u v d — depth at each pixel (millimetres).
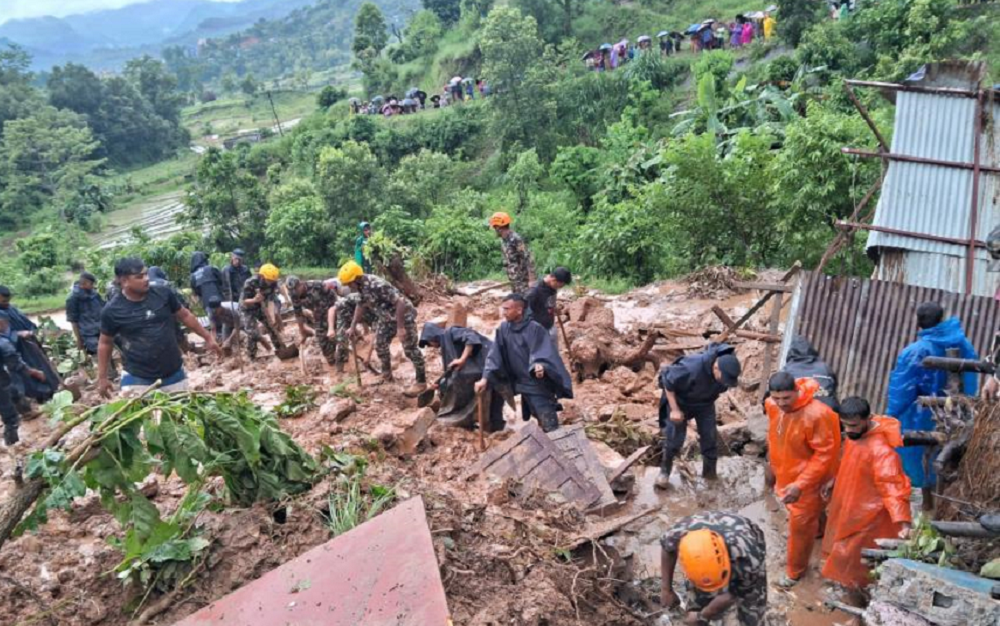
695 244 17031
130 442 4867
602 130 38750
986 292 8484
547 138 39906
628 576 5727
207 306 12375
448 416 8414
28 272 35438
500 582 4820
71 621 4781
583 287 15742
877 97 24375
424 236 24125
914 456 6410
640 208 18031
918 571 4402
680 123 28344
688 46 46812
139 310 7102
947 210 8719
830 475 5609
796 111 26469
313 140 49188
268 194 39594
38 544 5797
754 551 4383
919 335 6531
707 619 4500
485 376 7500
